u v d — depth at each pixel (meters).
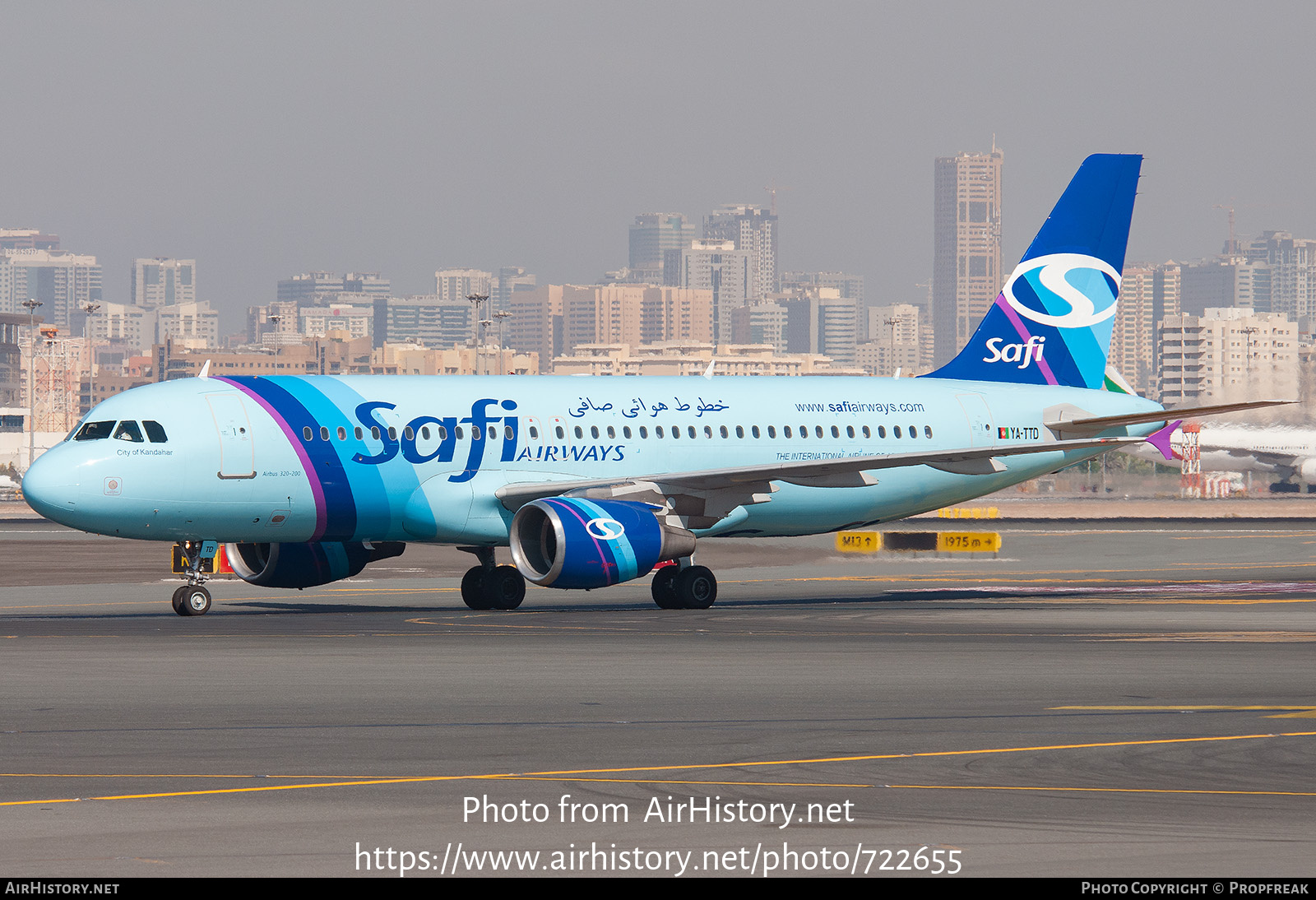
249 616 124.88
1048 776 57.16
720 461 145.12
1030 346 163.62
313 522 130.00
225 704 73.88
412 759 60.03
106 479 122.38
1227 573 181.12
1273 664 90.44
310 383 132.75
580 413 140.38
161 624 116.75
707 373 151.50
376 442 130.75
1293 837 47.69
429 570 185.25
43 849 45.97
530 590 157.50
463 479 134.25
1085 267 165.25
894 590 157.25
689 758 60.50
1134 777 57.03
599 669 87.44
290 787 54.75
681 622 118.56
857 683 81.81
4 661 90.81
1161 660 92.50
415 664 89.69
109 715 70.62
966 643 101.69
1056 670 87.12
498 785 55.25
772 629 112.06
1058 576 177.62
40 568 189.38
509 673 85.56
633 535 127.56
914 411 155.00
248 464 126.06
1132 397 165.50
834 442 150.62
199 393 127.69
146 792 53.84
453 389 136.75
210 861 44.66
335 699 75.50
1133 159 166.38
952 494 157.50
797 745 63.19
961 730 67.00
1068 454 162.00
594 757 60.59
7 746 62.69
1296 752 62.00
